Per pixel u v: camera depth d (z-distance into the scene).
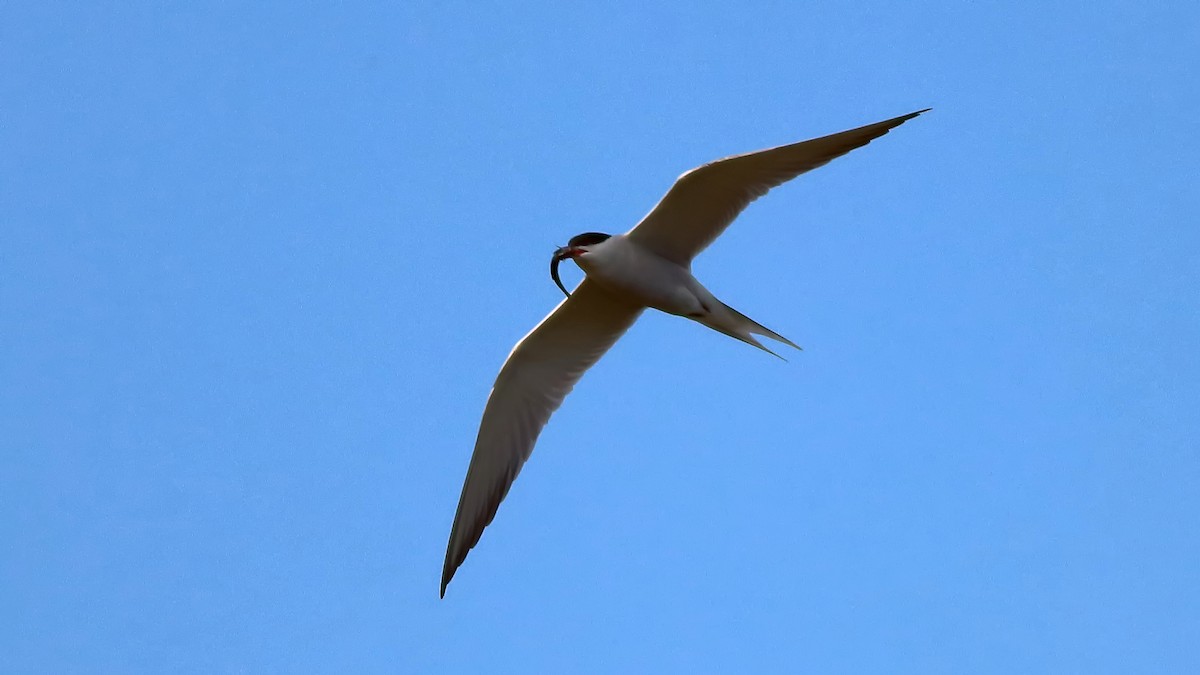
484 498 14.03
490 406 14.02
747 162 12.04
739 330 13.31
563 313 13.65
